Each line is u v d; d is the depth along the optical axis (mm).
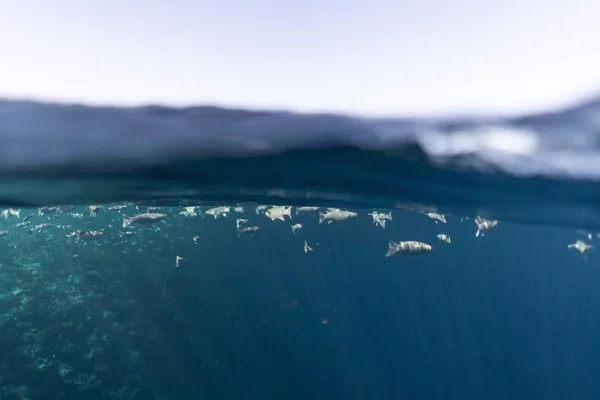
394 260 27250
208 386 12570
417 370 18125
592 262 30906
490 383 18641
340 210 9891
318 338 17797
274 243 23500
